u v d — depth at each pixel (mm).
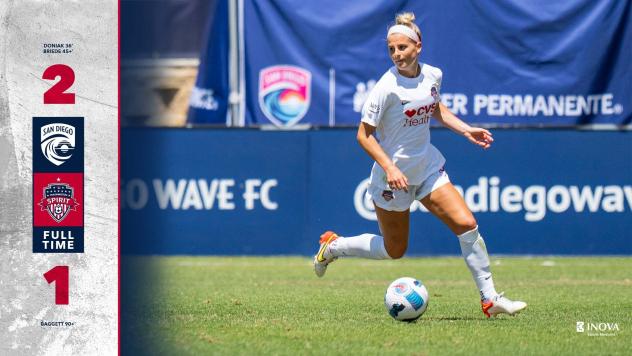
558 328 26516
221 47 50219
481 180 50094
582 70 49531
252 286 38375
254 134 50406
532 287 38406
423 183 27531
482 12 49438
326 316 28828
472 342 23906
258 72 50125
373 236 29766
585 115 49781
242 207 50656
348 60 49688
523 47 49531
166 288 37562
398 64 26609
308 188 50438
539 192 50125
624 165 50031
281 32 49844
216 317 28562
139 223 50906
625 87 49625
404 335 24922
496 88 49719
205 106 50562
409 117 26984
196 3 71062
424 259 50625
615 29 49375
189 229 50812
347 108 49906
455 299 33969
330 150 50250
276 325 26781
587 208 50188
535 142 49969
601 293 36188
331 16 49594
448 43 49531
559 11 49344
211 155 50594
